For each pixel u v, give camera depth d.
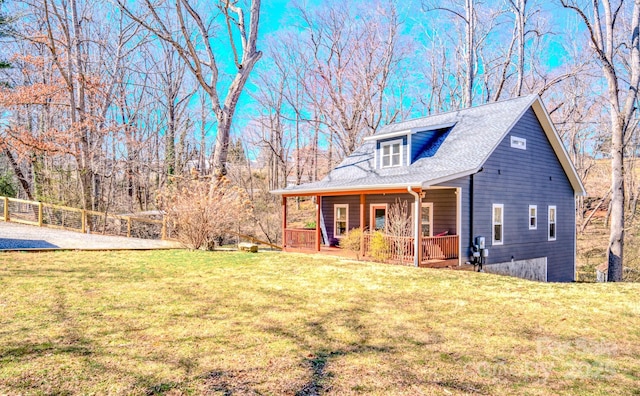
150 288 7.75
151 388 3.62
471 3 25.19
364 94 27.59
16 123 22.31
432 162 14.55
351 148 27.75
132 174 27.12
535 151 15.76
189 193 14.84
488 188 13.66
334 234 18.56
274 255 13.59
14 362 4.06
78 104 21.66
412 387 3.79
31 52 24.47
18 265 9.52
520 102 15.04
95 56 25.42
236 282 8.65
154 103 32.03
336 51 28.14
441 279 9.58
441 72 34.25
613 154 15.49
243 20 17.84
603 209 32.44
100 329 5.21
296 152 36.44
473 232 13.15
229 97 17.41
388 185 12.39
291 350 4.69
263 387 3.71
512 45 26.30
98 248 13.29
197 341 4.90
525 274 15.02
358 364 4.33
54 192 23.22
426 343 5.06
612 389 3.84
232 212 14.88
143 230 23.78
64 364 4.05
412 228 13.50
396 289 8.35
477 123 15.40
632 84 15.42
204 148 32.66
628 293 8.38
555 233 16.73
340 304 6.98
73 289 7.39
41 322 5.39
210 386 3.70
